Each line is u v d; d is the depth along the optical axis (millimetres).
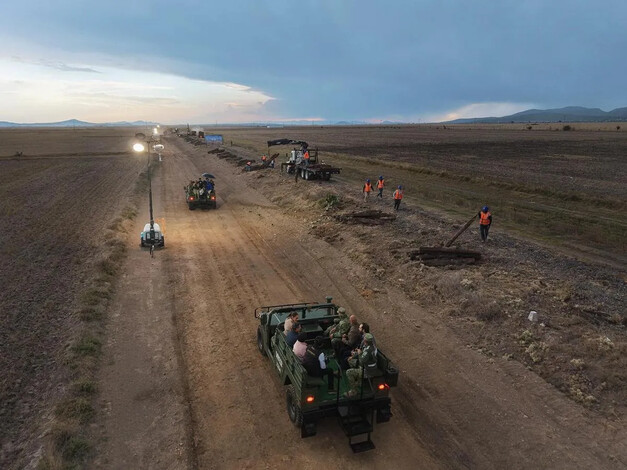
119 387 8984
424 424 8000
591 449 7254
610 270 15578
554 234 20781
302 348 7676
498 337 10758
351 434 7066
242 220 25734
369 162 51969
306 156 38781
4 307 12688
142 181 41812
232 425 7918
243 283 15164
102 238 20688
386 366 7375
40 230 22641
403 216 23656
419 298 13328
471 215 24500
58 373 9266
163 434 7621
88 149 88875
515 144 84312
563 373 9211
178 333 11438
